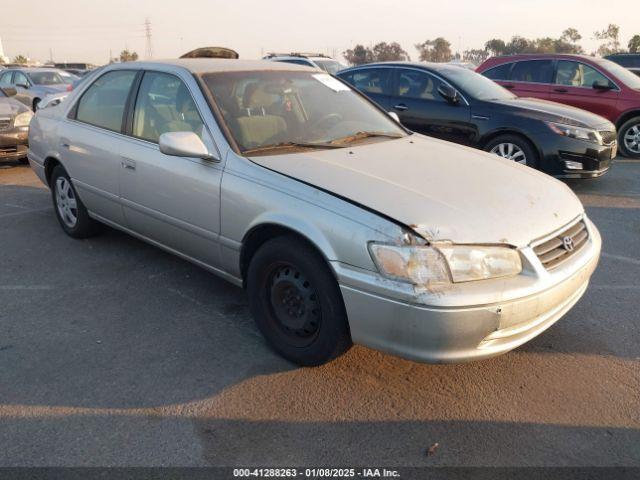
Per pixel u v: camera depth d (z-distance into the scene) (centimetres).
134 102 414
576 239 306
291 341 313
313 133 374
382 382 301
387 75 821
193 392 291
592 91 966
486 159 366
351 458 247
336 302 281
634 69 1354
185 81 376
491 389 297
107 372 308
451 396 291
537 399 289
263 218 304
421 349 257
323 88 424
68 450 249
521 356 328
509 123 704
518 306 260
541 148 686
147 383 298
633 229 561
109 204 439
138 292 407
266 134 356
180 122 372
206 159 343
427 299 248
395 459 247
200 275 438
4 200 653
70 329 354
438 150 375
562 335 351
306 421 270
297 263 293
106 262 462
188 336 346
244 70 398
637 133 955
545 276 271
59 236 525
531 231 278
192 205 354
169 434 260
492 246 263
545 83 1002
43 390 291
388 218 263
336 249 272
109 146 422
